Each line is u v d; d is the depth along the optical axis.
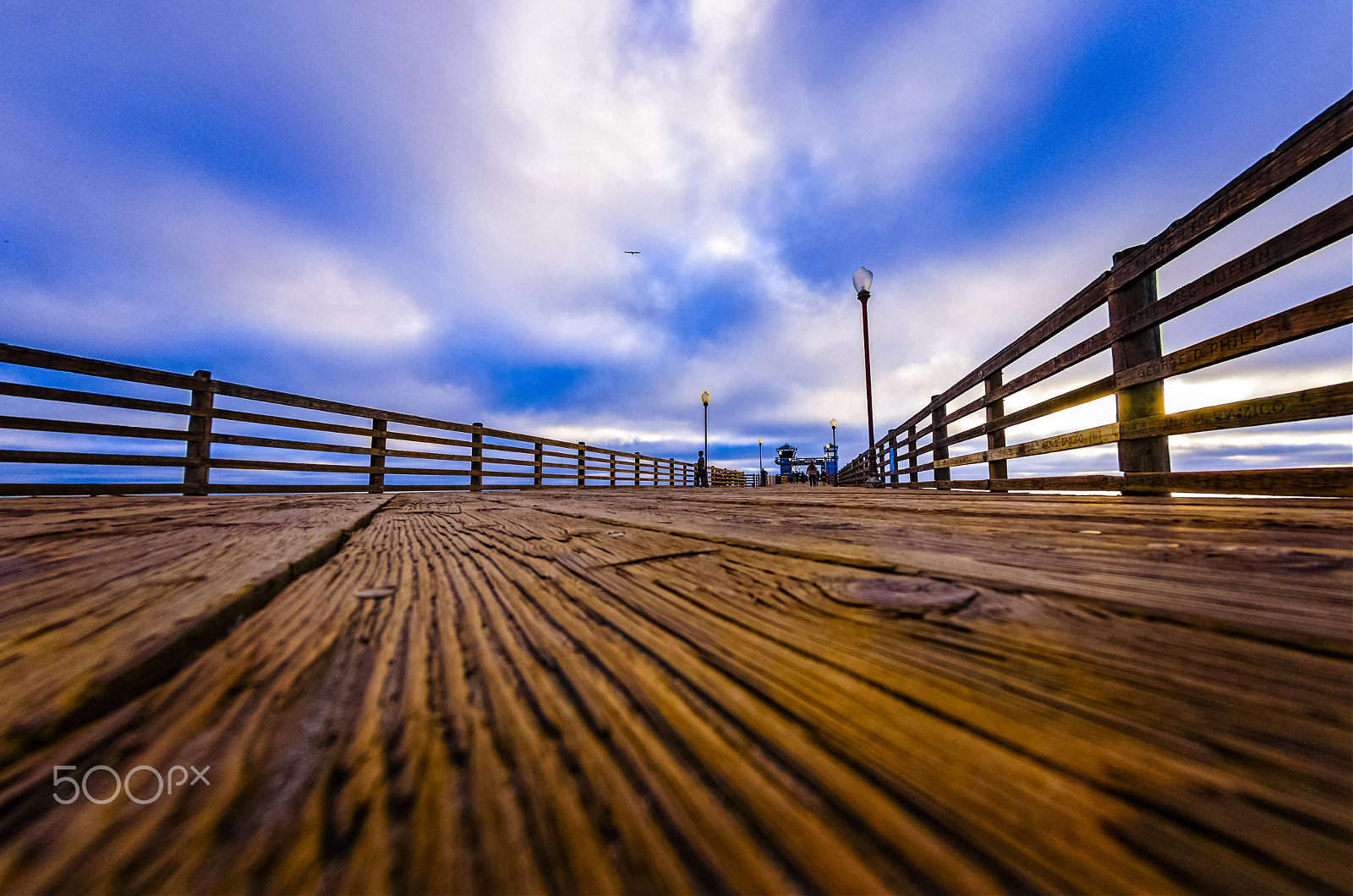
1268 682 0.52
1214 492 2.84
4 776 0.39
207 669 0.59
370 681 0.56
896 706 0.50
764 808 0.38
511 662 0.62
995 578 0.95
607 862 0.33
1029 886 0.32
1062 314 4.27
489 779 0.40
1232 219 2.70
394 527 2.01
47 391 5.25
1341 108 2.12
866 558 1.15
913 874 0.33
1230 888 0.31
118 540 1.45
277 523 1.93
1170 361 3.07
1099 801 0.38
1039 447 4.57
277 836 0.35
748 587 0.96
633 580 1.02
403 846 0.34
